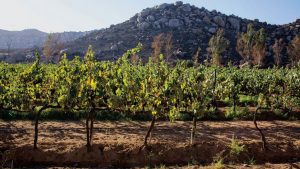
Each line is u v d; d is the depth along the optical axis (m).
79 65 13.81
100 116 19.58
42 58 93.81
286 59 81.62
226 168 12.54
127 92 13.72
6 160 12.69
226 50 90.31
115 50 96.50
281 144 15.30
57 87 13.59
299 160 14.38
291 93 20.89
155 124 18.75
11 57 99.19
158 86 14.16
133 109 14.11
